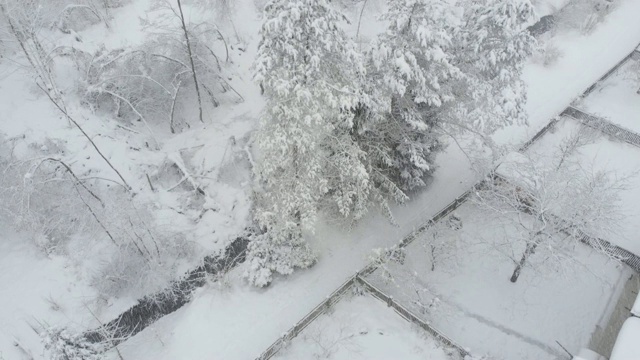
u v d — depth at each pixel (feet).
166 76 70.08
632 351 35.45
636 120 79.51
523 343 54.39
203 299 57.82
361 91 48.65
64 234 58.29
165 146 69.62
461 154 75.97
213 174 67.56
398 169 63.98
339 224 64.49
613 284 59.41
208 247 62.59
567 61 90.89
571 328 55.72
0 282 55.72
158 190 65.10
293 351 52.21
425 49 48.03
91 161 63.10
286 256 58.70
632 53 90.48
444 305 56.80
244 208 65.92
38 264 57.11
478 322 56.03
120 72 67.67
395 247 58.54
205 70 72.23
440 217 66.03
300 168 52.47
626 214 65.36
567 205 53.88
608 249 60.64
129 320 56.13
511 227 63.93
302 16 40.55
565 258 54.60
